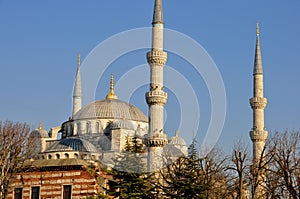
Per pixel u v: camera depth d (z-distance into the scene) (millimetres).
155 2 104062
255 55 130000
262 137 121812
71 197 75312
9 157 89875
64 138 124312
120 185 67938
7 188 79500
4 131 93625
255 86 127250
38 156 117062
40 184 77562
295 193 70750
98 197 68062
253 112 125500
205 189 67312
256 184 75812
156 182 73188
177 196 66750
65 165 76312
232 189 83625
